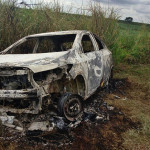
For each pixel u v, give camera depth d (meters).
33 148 3.20
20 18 7.04
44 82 3.64
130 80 7.28
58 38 5.38
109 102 5.22
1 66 3.47
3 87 3.65
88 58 4.61
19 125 3.64
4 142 3.32
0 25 6.49
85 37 5.62
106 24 8.44
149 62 9.91
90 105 4.90
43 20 7.18
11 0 7.00
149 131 3.81
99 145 3.37
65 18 7.86
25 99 3.41
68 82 4.27
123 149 3.32
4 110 3.64
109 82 6.67
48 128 3.57
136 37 10.97
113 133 3.77
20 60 3.80
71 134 3.58
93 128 3.86
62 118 3.71
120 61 9.33
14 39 6.55
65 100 3.79
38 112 3.48
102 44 6.15
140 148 3.37
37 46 5.33
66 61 3.94
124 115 4.52
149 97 5.84
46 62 3.62
